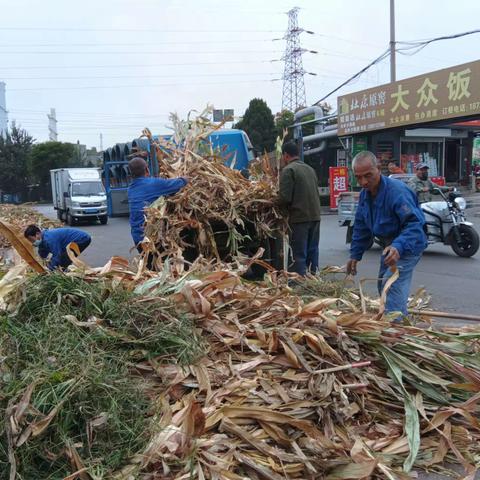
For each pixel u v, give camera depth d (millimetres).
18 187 60844
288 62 52656
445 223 10664
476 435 3152
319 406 3027
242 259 5398
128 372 2984
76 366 2783
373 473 2773
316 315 3594
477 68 17984
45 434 2537
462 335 3984
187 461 2549
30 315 3229
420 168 11094
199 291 3648
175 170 7047
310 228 6875
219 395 2971
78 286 3381
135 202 6426
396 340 3590
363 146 26250
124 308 3301
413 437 2982
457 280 8453
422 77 20578
